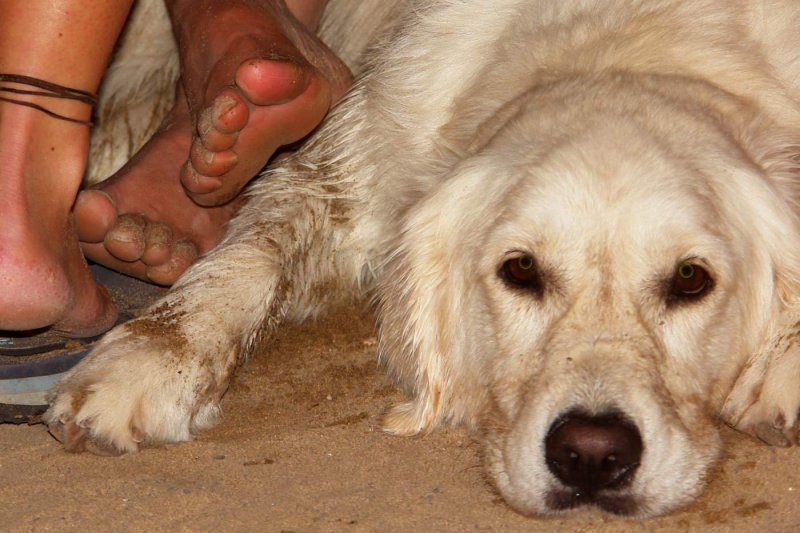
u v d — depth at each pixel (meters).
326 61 6.78
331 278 6.77
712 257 4.84
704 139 5.14
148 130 7.88
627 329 4.73
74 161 5.20
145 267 6.28
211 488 4.78
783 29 5.79
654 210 4.75
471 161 5.46
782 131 5.51
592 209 4.78
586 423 4.40
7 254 4.95
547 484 4.54
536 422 4.59
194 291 5.84
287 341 6.36
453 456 5.16
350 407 5.64
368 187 6.71
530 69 5.73
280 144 5.93
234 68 5.88
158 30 7.52
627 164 4.87
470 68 6.11
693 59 5.61
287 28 6.55
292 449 5.16
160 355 5.32
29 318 5.08
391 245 6.08
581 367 4.58
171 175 6.42
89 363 5.29
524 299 4.98
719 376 5.09
